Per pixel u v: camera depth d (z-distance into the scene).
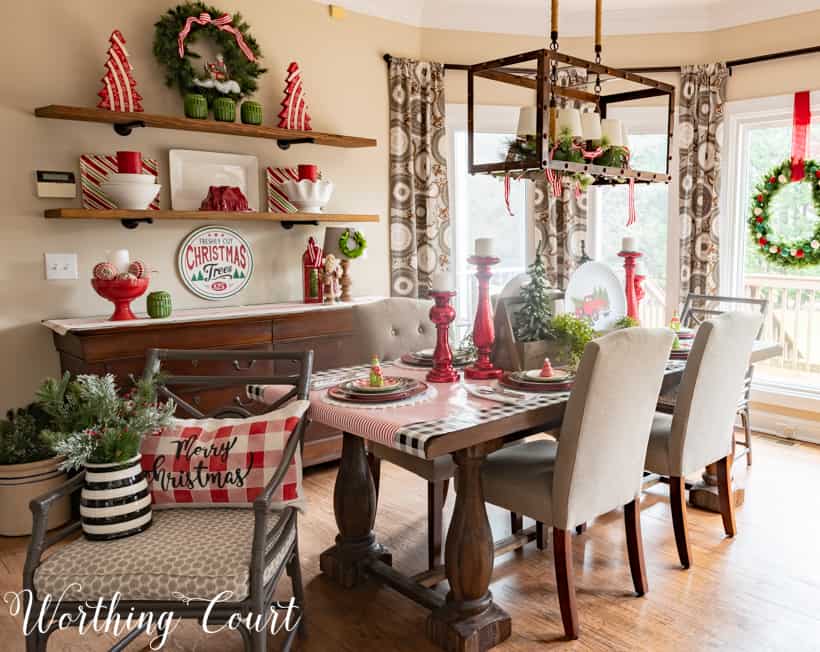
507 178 2.84
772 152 4.44
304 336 3.51
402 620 2.26
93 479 1.72
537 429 2.29
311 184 3.69
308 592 2.44
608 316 2.99
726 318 2.46
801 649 2.04
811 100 4.09
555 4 2.51
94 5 3.18
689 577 2.49
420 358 2.75
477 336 2.53
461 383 2.45
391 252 4.41
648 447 2.58
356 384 2.29
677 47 4.54
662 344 2.16
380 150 4.32
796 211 4.35
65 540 2.85
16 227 3.04
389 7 4.25
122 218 3.15
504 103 4.61
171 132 3.45
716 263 4.53
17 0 2.97
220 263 3.65
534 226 4.80
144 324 2.96
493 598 2.36
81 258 3.22
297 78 3.74
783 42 4.20
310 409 2.18
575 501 2.07
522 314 2.61
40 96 3.06
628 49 4.59
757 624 2.18
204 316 3.16
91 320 3.07
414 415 2.00
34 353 3.12
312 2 3.93
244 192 3.71
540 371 2.44
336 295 3.81
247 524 1.81
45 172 3.07
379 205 4.34
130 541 1.72
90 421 1.77
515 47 4.60
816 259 4.23
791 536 2.81
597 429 2.04
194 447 1.89
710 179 4.47
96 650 2.10
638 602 2.32
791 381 4.36
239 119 3.68
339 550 2.53
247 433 1.91
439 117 4.41
